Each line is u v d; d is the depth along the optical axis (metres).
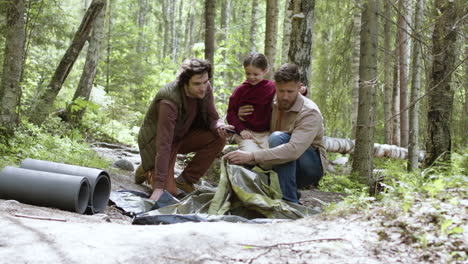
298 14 7.37
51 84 9.93
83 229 2.65
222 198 3.93
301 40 7.38
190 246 2.32
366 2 9.20
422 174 3.49
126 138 12.51
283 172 4.21
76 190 3.71
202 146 5.34
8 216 2.87
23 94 9.73
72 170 4.07
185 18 36.12
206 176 8.12
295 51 7.40
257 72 4.84
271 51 12.75
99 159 7.13
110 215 4.12
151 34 29.41
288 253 2.19
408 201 2.57
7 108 6.70
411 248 2.15
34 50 11.40
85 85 11.22
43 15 10.49
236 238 2.43
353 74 14.33
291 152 4.14
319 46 16.33
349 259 2.08
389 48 14.27
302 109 4.34
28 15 8.83
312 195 7.28
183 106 4.82
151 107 4.92
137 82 18.94
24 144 6.70
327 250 2.18
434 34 7.11
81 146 7.72
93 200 4.23
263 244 2.33
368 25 9.16
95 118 12.31
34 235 2.46
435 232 2.23
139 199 4.52
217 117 5.23
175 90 4.73
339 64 14.58
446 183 3.07
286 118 4.48
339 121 15.78
